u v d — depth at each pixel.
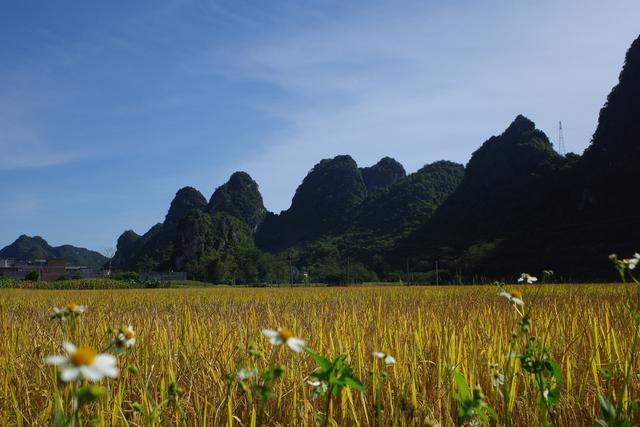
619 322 6.77
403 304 14.62
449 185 162.88
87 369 1.47
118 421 3.61
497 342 5.20
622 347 5.12
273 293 31.92
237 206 198.38
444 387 4.13
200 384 4.33
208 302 20.30
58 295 27.36
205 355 5.15
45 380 4.36
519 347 4.50
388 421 3.66
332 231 165.50
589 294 17.55
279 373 2.26
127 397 4.22
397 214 149.25
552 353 5.09
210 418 3.66
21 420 3.73
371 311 9.53
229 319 8.73
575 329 6.37
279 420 3.82
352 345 5.39
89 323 6.95
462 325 7.05
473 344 5.12
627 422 2.79
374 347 4.86
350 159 197.75
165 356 5.07
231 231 154.50
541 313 7.80
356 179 191.75
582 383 4.32
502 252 88.00
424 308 11.62
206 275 118.62
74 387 1.74
